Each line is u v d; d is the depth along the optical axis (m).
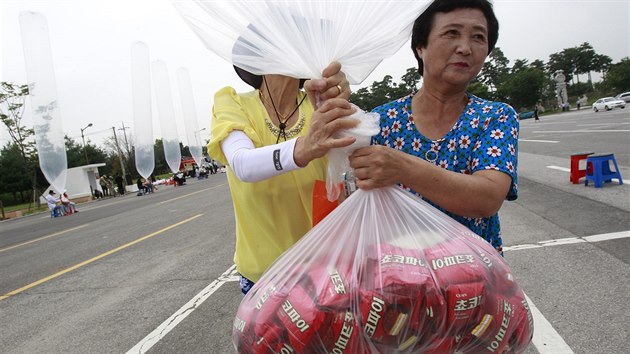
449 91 1.21
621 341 2.16
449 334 0.98
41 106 7.64
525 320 1.08
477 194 1.04
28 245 8.65
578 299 2.66
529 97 61.56
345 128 0.99
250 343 1.04
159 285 4.27
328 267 1.04
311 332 0.96
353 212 1.11
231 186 1.38
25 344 3.24
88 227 10.30
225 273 4.37
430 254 1.03
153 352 2.80
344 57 1.09
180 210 11.11
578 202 5.23
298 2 1.07
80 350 2.99
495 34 1.21
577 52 76.88
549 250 3.62
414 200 1.14
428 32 1.18
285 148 1.05
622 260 3.17
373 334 0.96
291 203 1.34
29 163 27.70
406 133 1.30
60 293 4.48
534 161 9.62
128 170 44.66
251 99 1.35
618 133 12.30
